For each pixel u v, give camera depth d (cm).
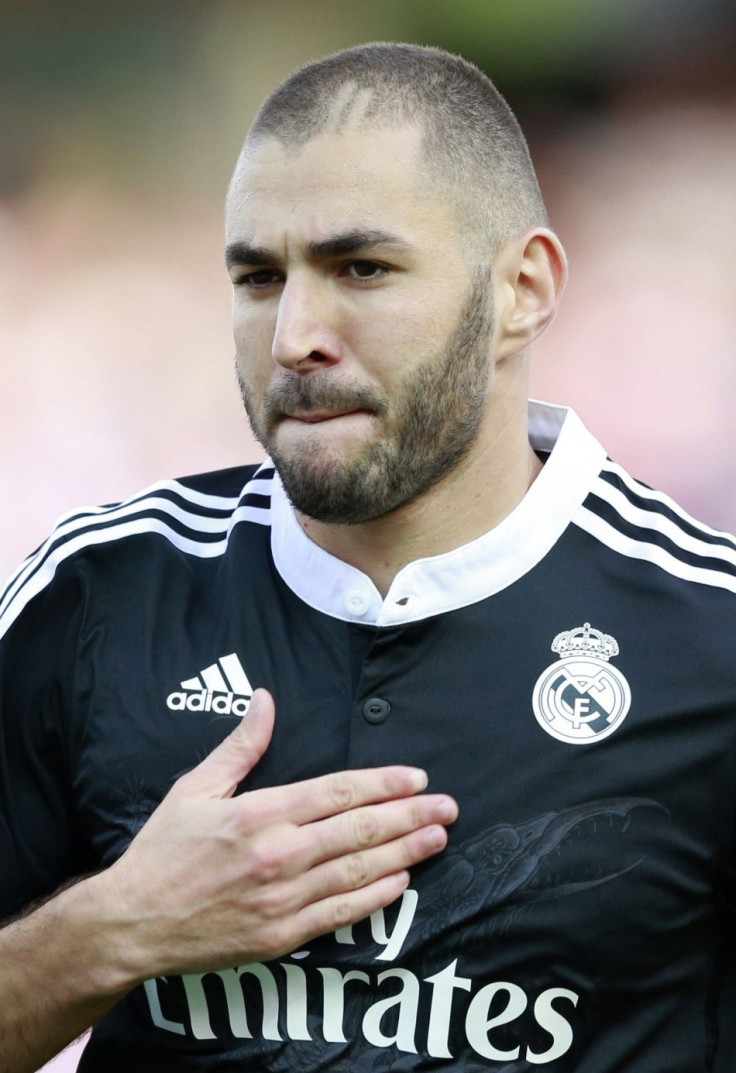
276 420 604
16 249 3497
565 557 652
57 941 602
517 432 654
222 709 641
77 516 732
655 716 614
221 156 3869
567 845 600
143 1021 644
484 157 626
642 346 3047
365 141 592
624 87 3916
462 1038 594
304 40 4016
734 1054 629
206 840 584
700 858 609
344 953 601
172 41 4009
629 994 602
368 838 583
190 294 3341
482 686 623
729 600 645
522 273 651
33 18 4034
